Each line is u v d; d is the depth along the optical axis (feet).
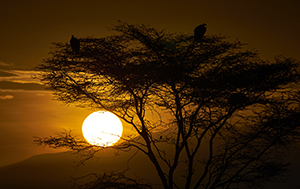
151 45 177.06
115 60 182.19
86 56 183.21
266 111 185.78
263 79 177.58
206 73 181.47
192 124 186.80
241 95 175.22
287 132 185.98
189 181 189.88
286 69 181.47
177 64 175.73
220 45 181.47
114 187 184.85
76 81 190.80
